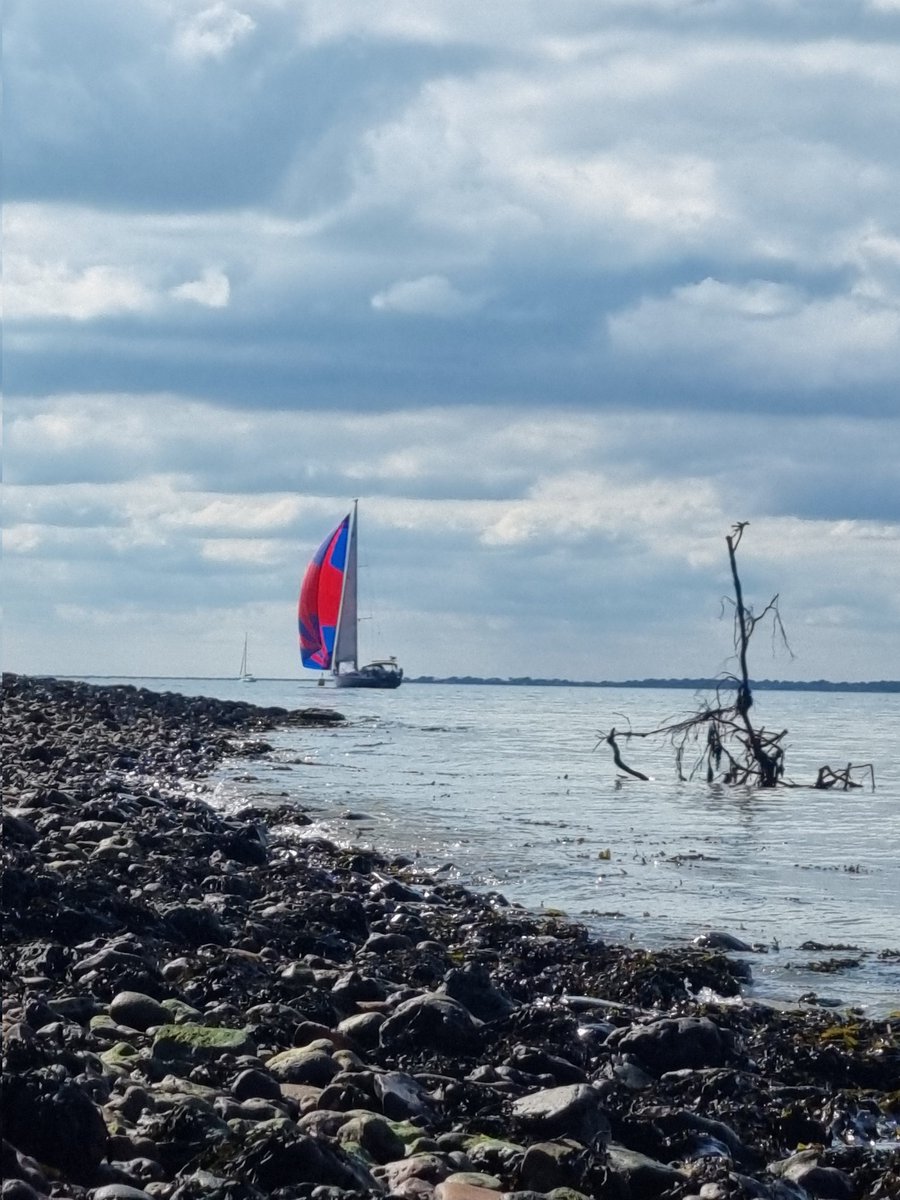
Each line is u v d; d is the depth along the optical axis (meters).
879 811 44.03
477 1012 15.48
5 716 59.53
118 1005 13.24
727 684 53.19
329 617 152.25
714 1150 11.74
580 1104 11.51
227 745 59.09
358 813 37.62
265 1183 9.31
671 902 25.72
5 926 16.34
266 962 16.59
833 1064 14.81
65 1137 9.13
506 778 52.16
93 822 25.06
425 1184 9.76
